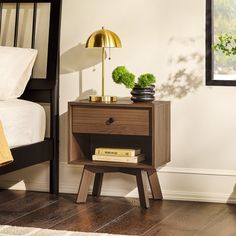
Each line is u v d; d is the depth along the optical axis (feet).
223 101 16.67
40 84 17.47
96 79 17.44
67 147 17.62
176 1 16.81
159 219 15.30
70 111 16.42
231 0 16.74
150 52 17.04
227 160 16.71
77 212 15.84
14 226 14.67
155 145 15.87
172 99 16.94
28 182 17.92
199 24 16.71
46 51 17.74
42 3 17.74
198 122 16.81
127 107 15.98
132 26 17.11
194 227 14.78
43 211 15.92
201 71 16.74
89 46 16.48
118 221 15.16
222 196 16.67
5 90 16.89
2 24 18.01
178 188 16.94
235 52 15.70
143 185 16.14
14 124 16.14
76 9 17.47
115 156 16.35
